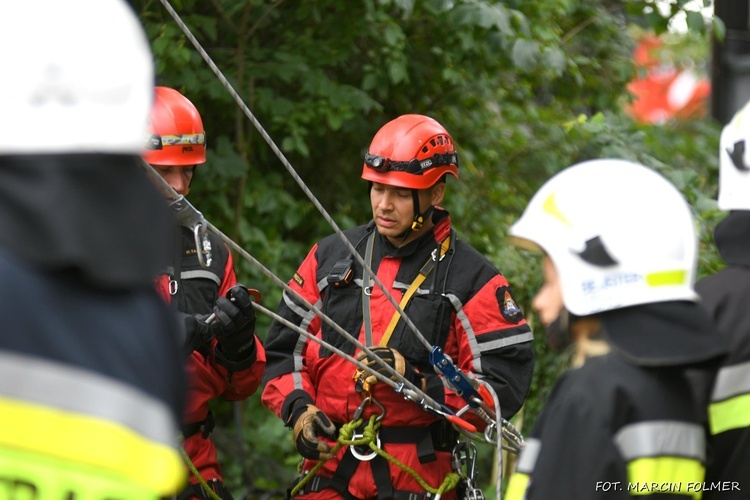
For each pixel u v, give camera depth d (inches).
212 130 417.7
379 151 263.0
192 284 255.9
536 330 368.8
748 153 195.8
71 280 96.7
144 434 97.0
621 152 396.5
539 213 164.6
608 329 155.9
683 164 538.3
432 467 260.2
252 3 388.2
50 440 91.7
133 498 94.2
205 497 261.0
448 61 412.2
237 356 253.8
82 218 95.9
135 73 102.7
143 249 99.4
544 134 464.8
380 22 402.6
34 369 92.3
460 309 261.3
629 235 155.6
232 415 437.1
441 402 257.9
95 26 101.0
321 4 395.5
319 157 438.9
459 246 269.1
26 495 90.4
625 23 512.4
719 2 563.8
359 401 259.9
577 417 149.8
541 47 388.5
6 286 92.7
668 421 151.9
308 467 271.4
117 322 98.2
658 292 154.9
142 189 102.6
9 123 97.4
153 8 391.5
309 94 417.1
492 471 398.6
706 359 152.0
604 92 478.9
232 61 397.1
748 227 195.3
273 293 407.2
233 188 407.5
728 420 183.5
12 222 94.8
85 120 99.0
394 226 262.1
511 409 260.2
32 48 98.5
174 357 105.8
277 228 428.1
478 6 369.1
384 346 257.4
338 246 272.8
